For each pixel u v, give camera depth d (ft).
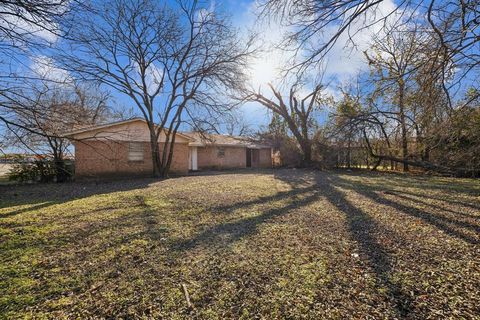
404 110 16.71
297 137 64.69
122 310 6.64
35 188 30.17
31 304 6.93
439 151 26.58
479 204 19.02
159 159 43.24
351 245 11.07
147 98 40.57
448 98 11.57
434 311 6.34
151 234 12.78
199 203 20.40
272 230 13.30
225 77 40.27
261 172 54.24
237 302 6.92
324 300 6.93
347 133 40.50
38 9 9.86
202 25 38.34
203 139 46.91
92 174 38.06
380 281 7.91
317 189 27.76
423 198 21.63
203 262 9.50
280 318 6.23
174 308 6.70
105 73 35.47
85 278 8.37
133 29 36.65
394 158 47.34
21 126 12.22
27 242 11.69
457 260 9.32
